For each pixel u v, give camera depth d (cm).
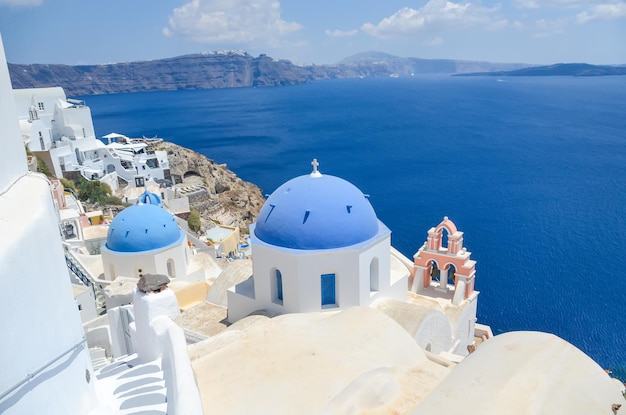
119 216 2781
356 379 1195
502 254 5669
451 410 906
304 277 1770
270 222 1858
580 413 923
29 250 619
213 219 6619
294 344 1333
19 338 593
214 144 15612
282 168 11531
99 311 2742
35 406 632
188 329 1964
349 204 1848
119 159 6969
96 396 864
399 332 1445
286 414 1080
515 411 891
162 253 2709
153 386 957
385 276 2000
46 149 6050
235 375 1196
